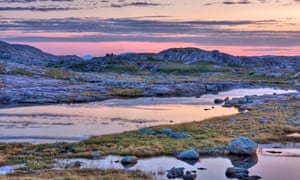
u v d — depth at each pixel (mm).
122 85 182875
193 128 72125
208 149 56500
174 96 159625
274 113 89500
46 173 42781
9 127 79750
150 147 57156
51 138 67250
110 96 153125
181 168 44531
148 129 69750
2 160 49875
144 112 107312
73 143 60312
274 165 49125
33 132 73562
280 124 75562
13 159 50625
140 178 41375
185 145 58438
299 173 45500
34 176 41250
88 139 64438
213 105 125375
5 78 170750
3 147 57500
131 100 142375
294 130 70812
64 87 160000
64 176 41000
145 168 47031
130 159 49688
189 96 159375
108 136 65875
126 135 66562
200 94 168875
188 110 111750
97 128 79125
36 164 47125
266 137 65312
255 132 68562
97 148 57125
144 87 176000
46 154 53844
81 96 142375
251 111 95875
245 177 43188
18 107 118875
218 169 47094
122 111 109750
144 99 146375
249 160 51781
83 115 100625
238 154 54406
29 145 59156
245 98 128500
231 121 80312
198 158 52375
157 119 93000
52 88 155250
